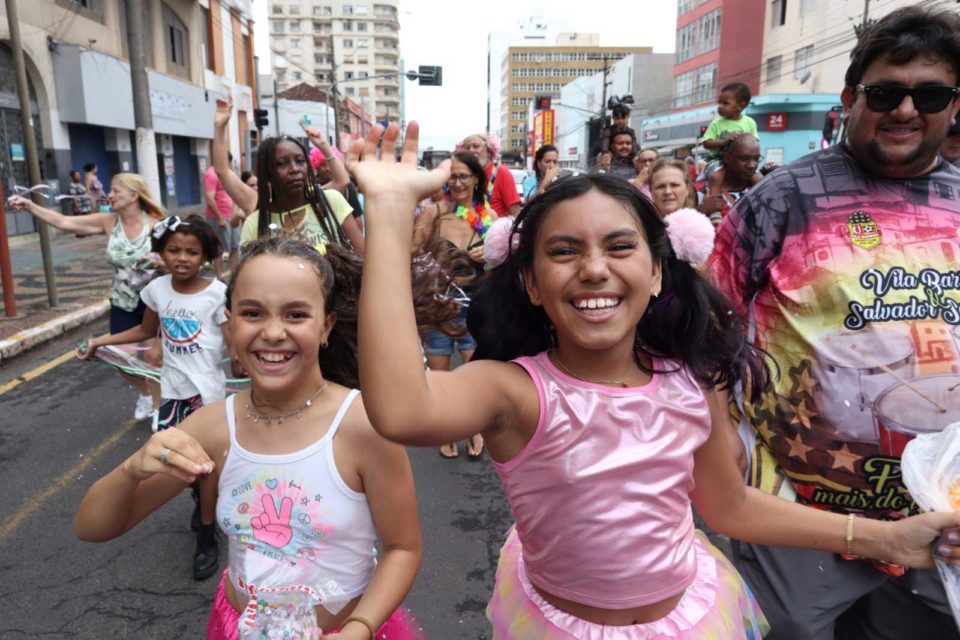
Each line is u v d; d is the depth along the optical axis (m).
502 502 3.91
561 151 64.06
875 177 1.99
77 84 16.48
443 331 2.13
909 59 1.81
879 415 1.93
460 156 4.74
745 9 32.81
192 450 1.56
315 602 1.70
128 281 4.69
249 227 3.88
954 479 1.64
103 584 3.09
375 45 119.25
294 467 1.72
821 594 2.04
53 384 5.90
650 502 1.46
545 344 1.66
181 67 25.23
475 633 2.81
